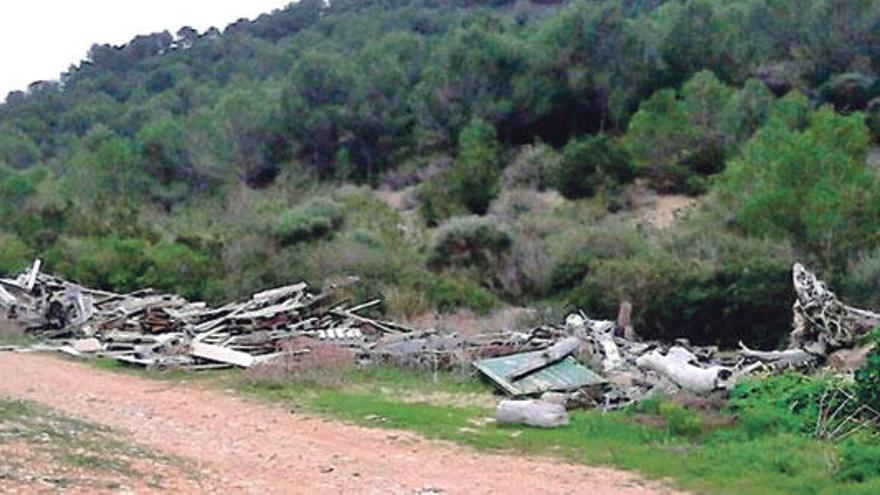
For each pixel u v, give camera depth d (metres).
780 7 55.91
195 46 110.62
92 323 25.31
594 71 56.31
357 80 63.44
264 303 26.11
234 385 18.17
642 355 19.50
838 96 50.59
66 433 11.80
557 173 49.12
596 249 35.75
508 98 57.88
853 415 13.39
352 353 20.16
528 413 14.43
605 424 14.27
